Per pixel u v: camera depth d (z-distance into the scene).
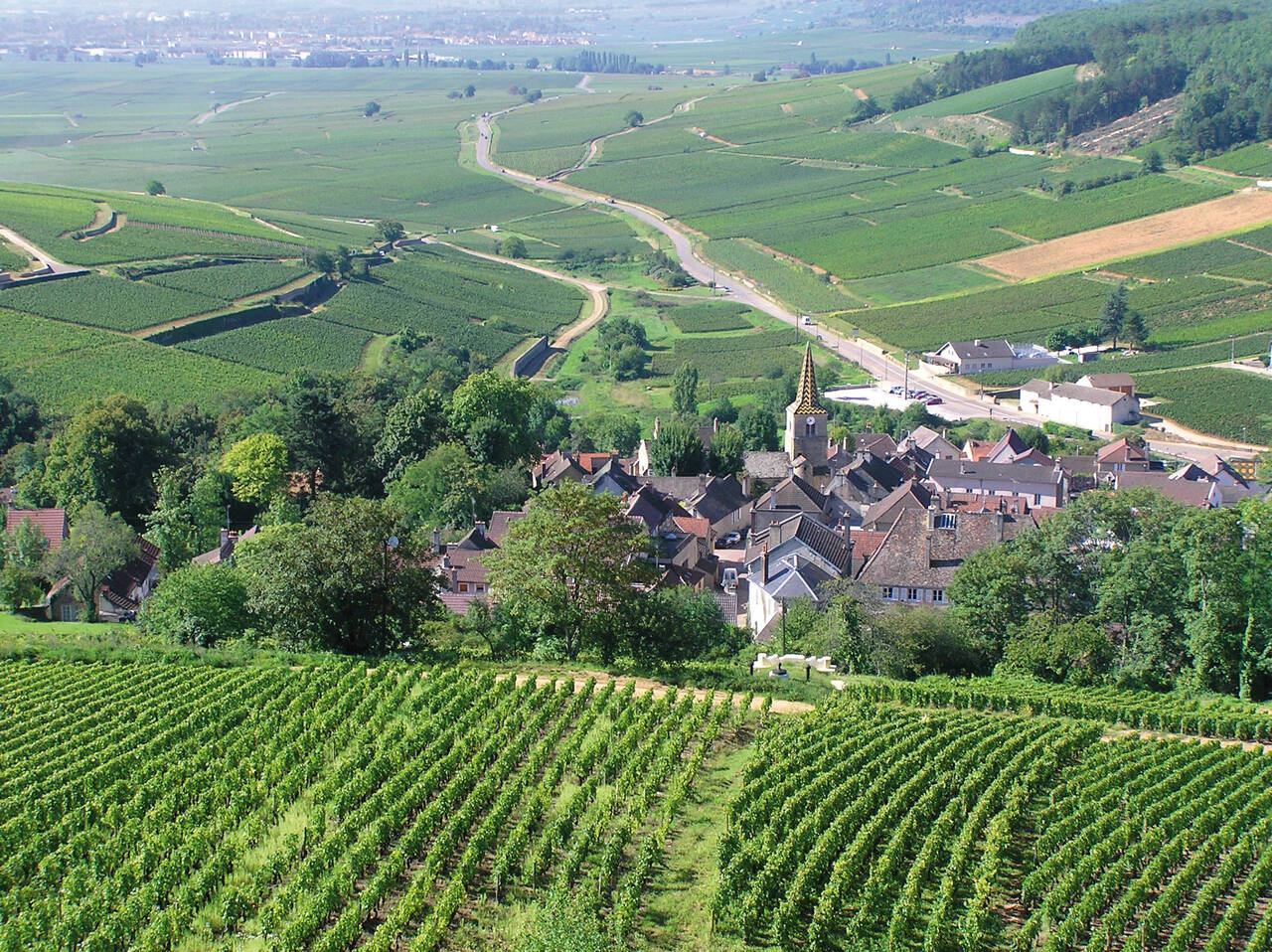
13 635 101.44
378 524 97.56
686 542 134.25
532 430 197.88
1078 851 61.97
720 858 59.38
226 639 101.38
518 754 70.50
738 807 64.81
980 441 197.12
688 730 73.62
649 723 75.62
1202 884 61.53
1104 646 98.56
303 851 59.69
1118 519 103.12
